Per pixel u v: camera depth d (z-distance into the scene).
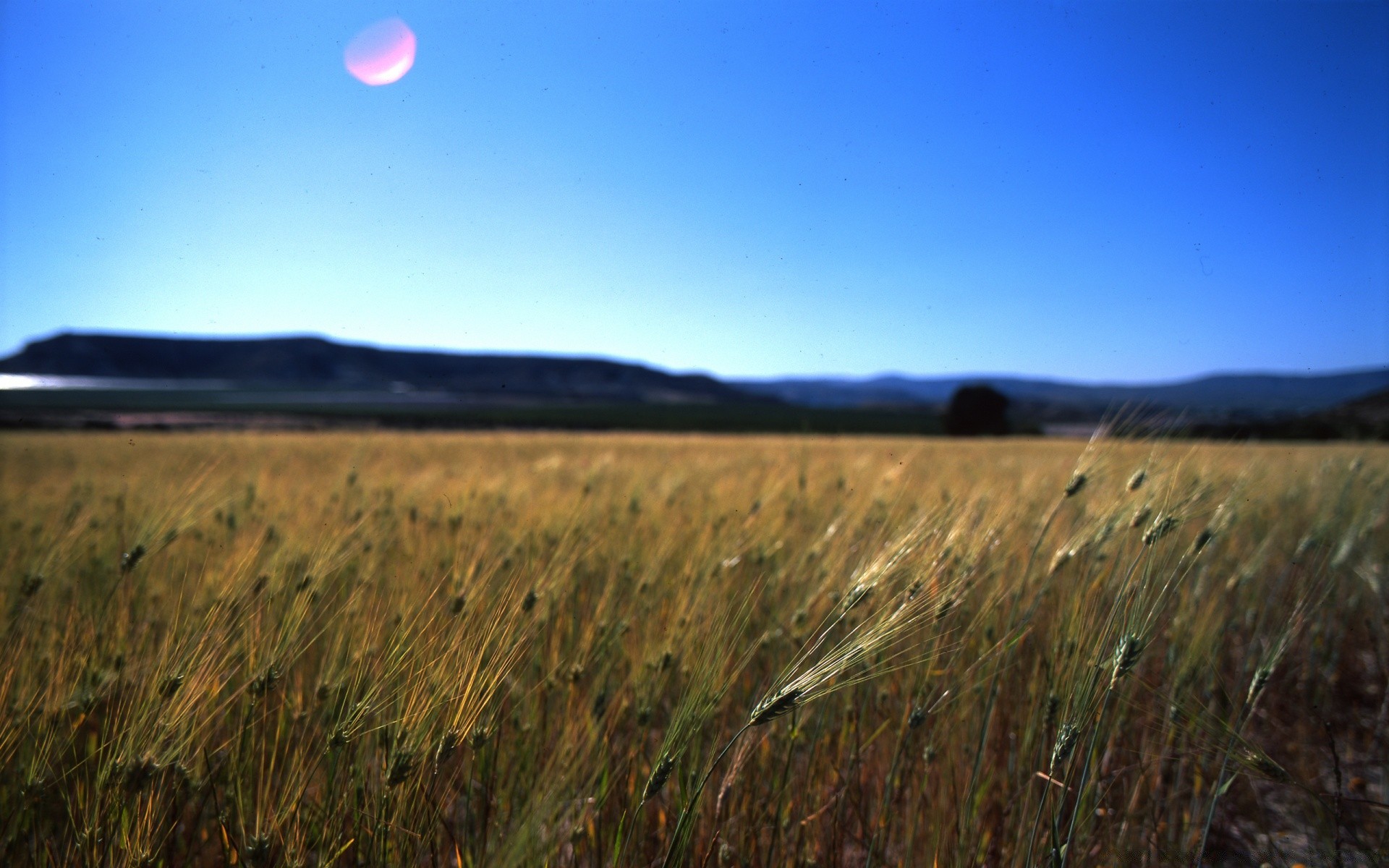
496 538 3.77
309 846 1.75
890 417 85.94
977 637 2.73
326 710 1.87
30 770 1.79
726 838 2.16
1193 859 2.18
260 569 2.56
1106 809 2.26
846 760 2.44
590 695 2.42
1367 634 3.59
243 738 2.05
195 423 42.50
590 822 2.02
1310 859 2.24
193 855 1.98
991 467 8.15
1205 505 2.10
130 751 1.65
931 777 2.42
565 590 3.04
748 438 34.94
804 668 2.41
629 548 3.88
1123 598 1.81
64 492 6.13
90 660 2.13
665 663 2.27
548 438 32.62
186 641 1.80
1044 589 2.26
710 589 2.74
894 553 2.00
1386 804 1.98
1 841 1.77
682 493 5.99
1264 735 2.88
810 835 2.24
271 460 13.62
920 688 2.37
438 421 58.16
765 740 2.34
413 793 1.68
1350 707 3.14
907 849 2.09
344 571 3.27
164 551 3.60
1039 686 2.43
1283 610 3.12
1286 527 4.81
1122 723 2.61
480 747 1.78
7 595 2.62
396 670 1.75
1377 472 4.97
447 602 2.24
